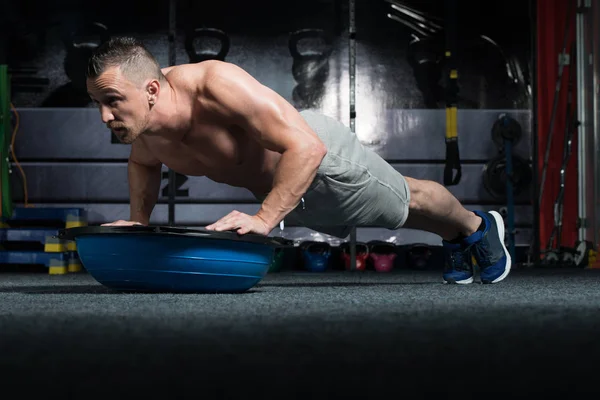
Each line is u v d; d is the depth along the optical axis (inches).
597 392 22.5
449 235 106.8
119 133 73.8
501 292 83.9
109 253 75.5
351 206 89.3
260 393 22.4
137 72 72.4
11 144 222.4
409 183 96.0
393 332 39.5
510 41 231.3
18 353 31.5
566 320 46.1
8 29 227.1
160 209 226.7
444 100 230.8
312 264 208.2
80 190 226.1
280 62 230.4
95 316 48.9
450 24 221.9
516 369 27.2
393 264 217.2
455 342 35.4
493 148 229.5
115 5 230.2
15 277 162.6
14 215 194.5
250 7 230.8
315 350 32.6
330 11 231.1
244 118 75.7
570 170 227.3
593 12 217.9
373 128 230.5
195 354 31.3
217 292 78.8
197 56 229.9
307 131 77.0
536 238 217.8
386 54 231.5
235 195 226.5
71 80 227.6
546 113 229.3
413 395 22.0
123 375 25.9
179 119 76.7
